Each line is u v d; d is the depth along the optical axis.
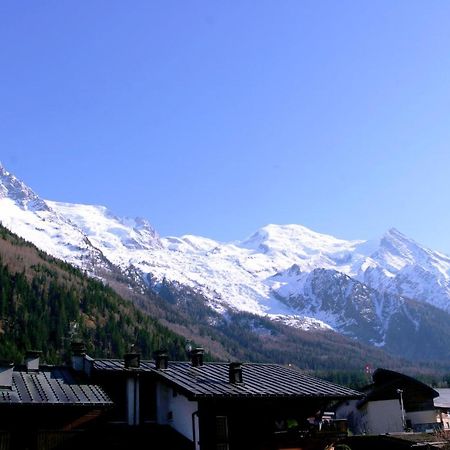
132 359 43.75
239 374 43.00
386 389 84.12
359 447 62.75
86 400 37.31
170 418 42.41
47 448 36.50
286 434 42.09
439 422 83.12
